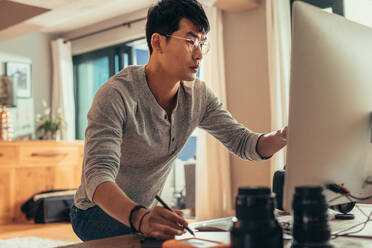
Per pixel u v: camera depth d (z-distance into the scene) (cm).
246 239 57
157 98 123
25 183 488
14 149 477
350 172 82
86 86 648
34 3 414
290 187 73
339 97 77
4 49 607
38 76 638
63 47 638
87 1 506
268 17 399
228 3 418
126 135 117
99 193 89
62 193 492
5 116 512
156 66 119
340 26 77
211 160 441
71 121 636
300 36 71
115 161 98
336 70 76
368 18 362
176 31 115
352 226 92
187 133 130
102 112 105
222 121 133
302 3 71
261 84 425
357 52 80
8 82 516
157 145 124
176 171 587
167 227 76
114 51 602
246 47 438
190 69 117
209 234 88
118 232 126
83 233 132
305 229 63
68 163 520
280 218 108
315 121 74
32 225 459
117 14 578
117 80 115
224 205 435
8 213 475
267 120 420
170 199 570
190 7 115
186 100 127
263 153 121
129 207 83
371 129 84
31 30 516
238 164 444
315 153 75
